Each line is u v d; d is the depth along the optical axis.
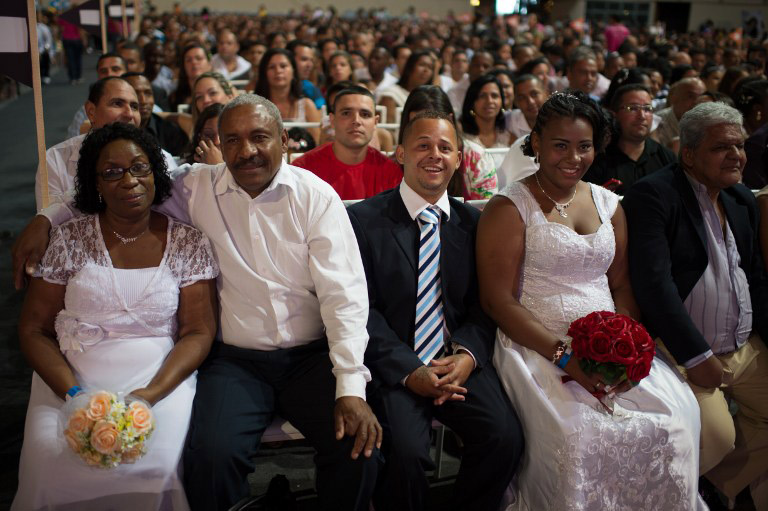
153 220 2.48
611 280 2.80
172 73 8.44
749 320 2.83
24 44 2.89
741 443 2.84
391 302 2.60
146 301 2.38
